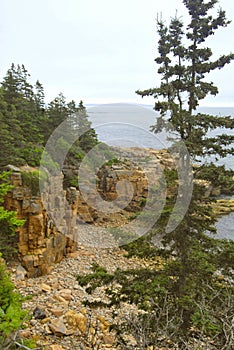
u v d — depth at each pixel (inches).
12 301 190.4
